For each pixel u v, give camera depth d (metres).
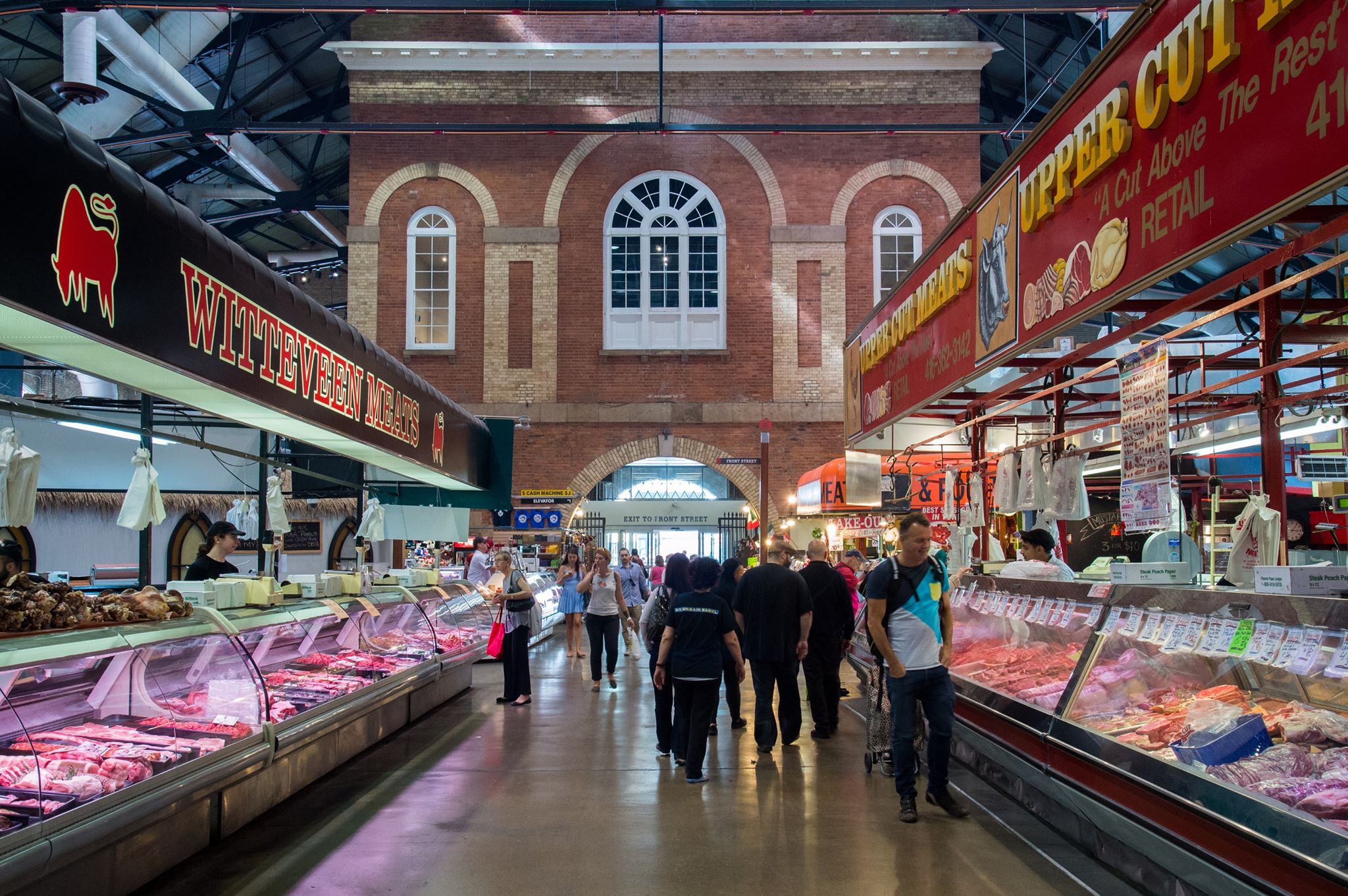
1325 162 3.67
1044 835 5.72
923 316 9.31
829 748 8.37
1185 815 4.16
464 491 14.94
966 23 23.45
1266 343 5.83
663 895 4.75
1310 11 3.77
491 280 23.41
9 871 3.67
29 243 4.22
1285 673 4.40
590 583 12.00
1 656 4.36
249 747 5.63
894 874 5.03
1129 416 5.91
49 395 17.61
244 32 19.55
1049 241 6.36
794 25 23.62
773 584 8.22
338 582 8.63
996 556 10.45
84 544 17.75
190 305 5.63
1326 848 3.41
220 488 20.03
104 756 4.64
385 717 8.60
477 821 6.04
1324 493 10.95
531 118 23.53
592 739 8.64
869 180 23.48
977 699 6.83
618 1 15.83
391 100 23.45
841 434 23.22
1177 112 4.76
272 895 4.73
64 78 14.96
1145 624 5.33
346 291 37.78
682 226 23.58
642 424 23.30
